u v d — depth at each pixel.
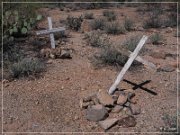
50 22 9.53
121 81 7.25
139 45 6.78
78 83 7.19
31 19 9.02
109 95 6.31
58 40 10.25
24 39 10.15
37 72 7.63
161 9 16.48
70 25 12.17
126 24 12.12
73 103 6.42
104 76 7.50
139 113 6.07
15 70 7.43
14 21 9.38
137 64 8.05
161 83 7.23
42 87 7.03
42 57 8.58
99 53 8.62
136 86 7.05
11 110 6.22
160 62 8.45
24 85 7.11
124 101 6.23
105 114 5.89
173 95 6.73
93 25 11.98
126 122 5.74
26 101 6.51
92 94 6.63
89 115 5.91
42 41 10.01
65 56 8.54
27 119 5.96
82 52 9.09
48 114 6.10
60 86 7.06
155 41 10.17
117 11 16.62
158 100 6.53
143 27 12.59
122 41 10.11
